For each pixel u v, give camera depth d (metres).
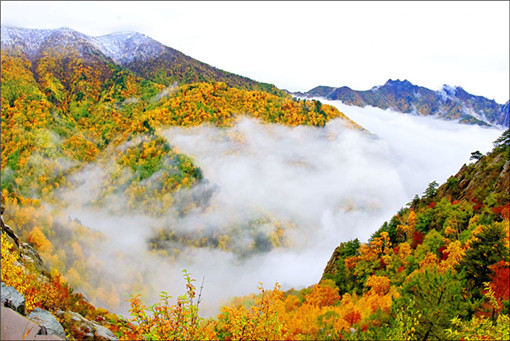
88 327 15.00
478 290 18.59
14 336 7.35
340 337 16.64
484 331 11.94
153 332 9.48
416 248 43.31
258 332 11.45
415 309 15.38
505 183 45.38
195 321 10.21
